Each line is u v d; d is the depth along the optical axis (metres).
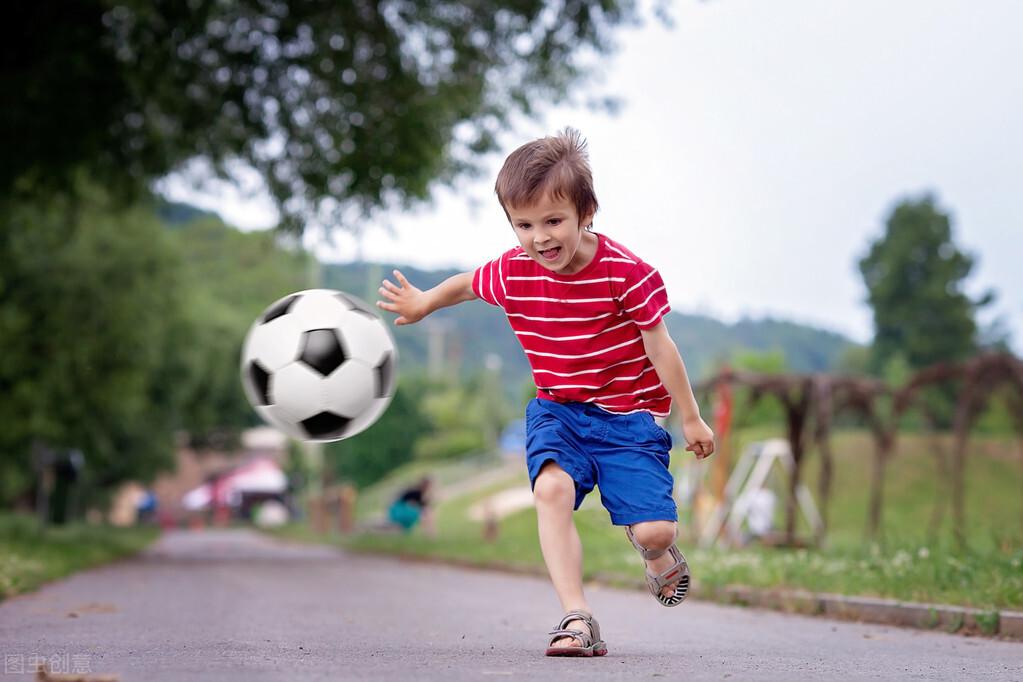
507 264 6.18
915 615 9.56
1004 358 23.34
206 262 89.19
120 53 22.02
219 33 22.55
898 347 107.00
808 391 24.70
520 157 5.65
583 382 6.15
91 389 43.09
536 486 6.13
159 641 7.15
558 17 21.73
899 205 108.62
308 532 56.94
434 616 10.10
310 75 23.16
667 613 11.02
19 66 21.72
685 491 26.91
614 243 6.08
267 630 8.25
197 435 76.12
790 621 10.18
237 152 24.09
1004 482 39.69
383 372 7.37
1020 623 8.47
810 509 25.28
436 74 23.41
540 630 8.63
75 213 28.61
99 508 74.88
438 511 64.19
